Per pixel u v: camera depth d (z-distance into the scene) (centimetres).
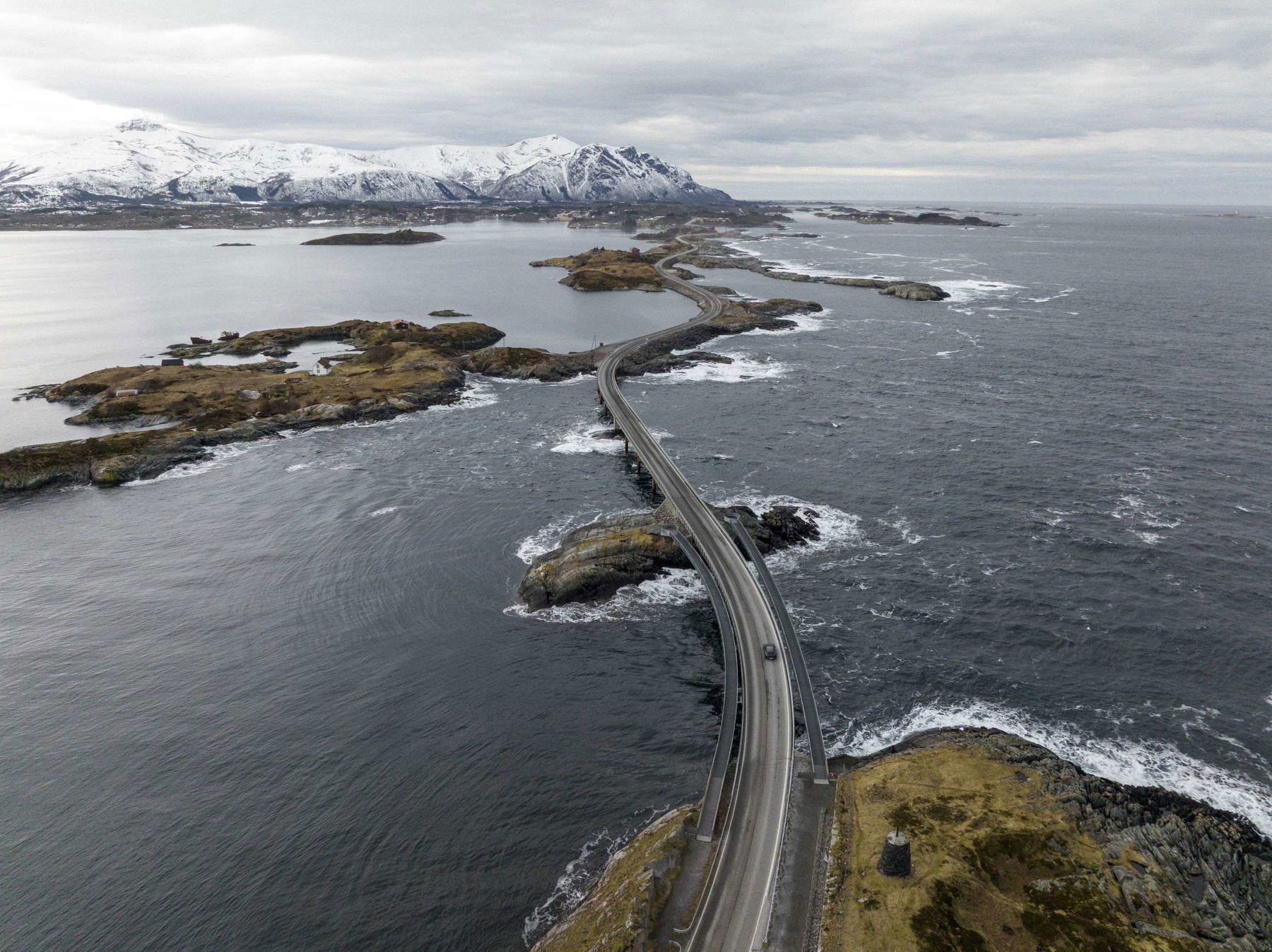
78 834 5466
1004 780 5456
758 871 4794
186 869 5181
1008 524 9794
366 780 5978
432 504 10894
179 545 9750
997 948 4128
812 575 8750
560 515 10500
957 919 4272
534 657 7531
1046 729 6281
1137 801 5378
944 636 7594
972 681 6931
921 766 5672
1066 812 5100
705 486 11175
